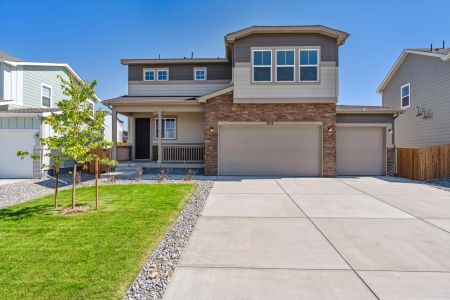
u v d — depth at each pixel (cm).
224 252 431
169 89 1797
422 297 307
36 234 502
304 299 302
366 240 482
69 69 1908
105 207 704
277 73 1320
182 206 721
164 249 444
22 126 1299
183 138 1705
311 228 548
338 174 1397
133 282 339
